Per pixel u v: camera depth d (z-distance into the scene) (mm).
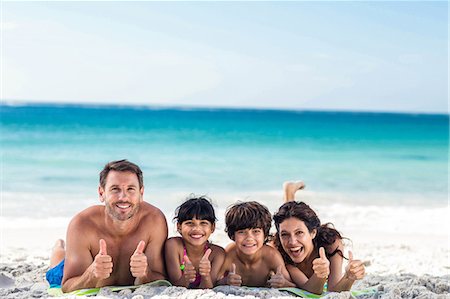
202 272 5395
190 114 50844
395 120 45938
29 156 22625
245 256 5812
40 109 52844
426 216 12609
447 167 22172
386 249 9008
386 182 18438
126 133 32438
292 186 8211
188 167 20938
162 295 5027
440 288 5773
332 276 5816
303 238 5762
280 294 5348
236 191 16391
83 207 12977
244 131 35281
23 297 5363
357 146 29266
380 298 5355
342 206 13805
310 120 45312
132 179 5301
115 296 5105
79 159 22422
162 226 5676
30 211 12352
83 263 5465
